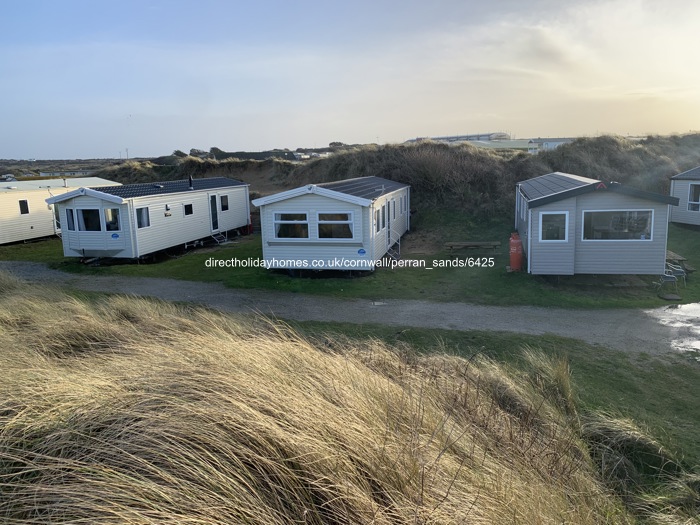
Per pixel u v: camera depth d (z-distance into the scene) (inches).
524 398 224.2
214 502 96.8
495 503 115.3
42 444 118.6
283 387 143.3
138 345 208.2
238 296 521.7
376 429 133.1
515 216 855.1
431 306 480.4
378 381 177.6
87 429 124.7
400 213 812.6
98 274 641.6
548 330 407.8
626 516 151.9
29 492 101.0
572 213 531.8
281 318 439.5
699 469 203.6
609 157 1076.5
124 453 110.5
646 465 203.2
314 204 590.9
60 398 137.1
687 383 305.1
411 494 110.8
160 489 98.0
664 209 517.0
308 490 107.3
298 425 122.8
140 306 360.2
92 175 1539.1
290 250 605.0
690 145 1203.2
